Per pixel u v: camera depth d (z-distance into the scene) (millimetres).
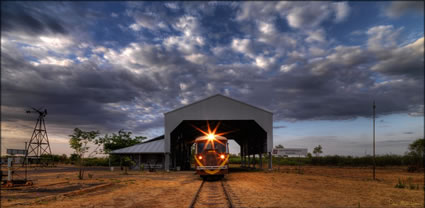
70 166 51656
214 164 21703
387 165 51188
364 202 13047
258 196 13398
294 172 33438
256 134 39781
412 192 16844
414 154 48406
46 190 15367
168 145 33531
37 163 49031
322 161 58969
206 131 43344
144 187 17125
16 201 11812
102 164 54656
